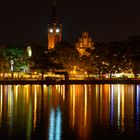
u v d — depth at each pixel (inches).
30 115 4352.9
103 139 3321.9
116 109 4879.4
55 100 5812.0
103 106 5157.5
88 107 5049.2
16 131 3550.7
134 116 4328.3
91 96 6466.5
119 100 5895.7
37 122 3944.4
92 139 3319.4
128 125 3823.8
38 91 7381.9
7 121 3986.2
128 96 6510.8
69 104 5339.6
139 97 6353.3
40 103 5442.9
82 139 3316.9
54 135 3427.7
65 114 4441.4
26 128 3663.9
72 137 3371.1
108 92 7253.9
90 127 3727.9
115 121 4025.6
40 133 3489.2
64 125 3806.6
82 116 4315.9
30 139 3309.5
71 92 7190.0
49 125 3801.7
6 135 3415.4
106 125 3818.9
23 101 5664.4
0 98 6067.9
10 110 4714.6
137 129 3651.6
